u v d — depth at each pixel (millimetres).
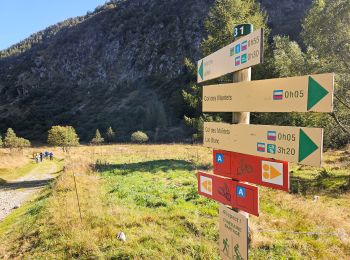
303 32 19516
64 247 8383
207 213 10273
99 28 190500
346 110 17234
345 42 16844
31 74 185875
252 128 3795
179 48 141875
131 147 49062
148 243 8039
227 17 25453
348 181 14914
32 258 8180
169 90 121250
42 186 22797
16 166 33719
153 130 89375
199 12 149000
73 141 61469
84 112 130750
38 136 112125
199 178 4906
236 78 4121
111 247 8000
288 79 3326
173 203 11602
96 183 16688
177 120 93250
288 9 105250
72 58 185750
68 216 10680
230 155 4227
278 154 3459
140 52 158500
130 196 13141
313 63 17266
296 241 7801
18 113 143625
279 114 20047
